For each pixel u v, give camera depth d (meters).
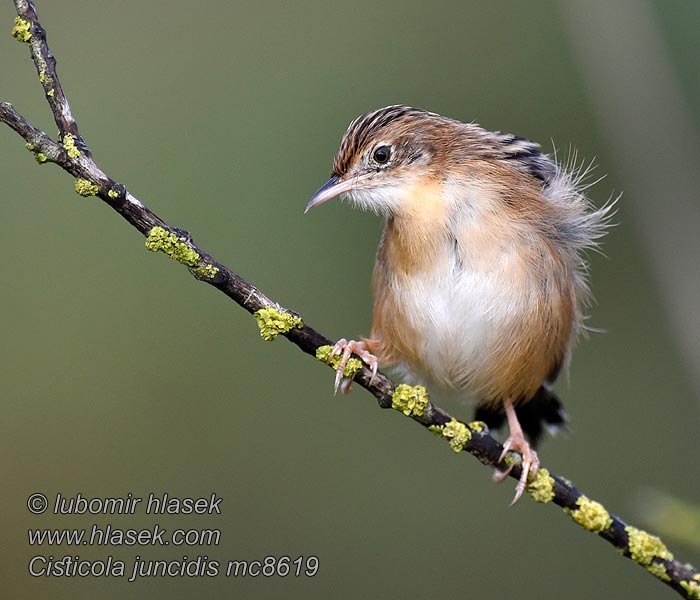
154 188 12.90
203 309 12.80
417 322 8.39
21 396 12.55
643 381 12.21
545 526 11.77
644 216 9.77
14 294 12.73
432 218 8.26
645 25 10.10
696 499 11.72
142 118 13.16
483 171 8.26
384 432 12.34
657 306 12.16
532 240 8.22
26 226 12.86
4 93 12.96
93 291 12.80
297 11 13.71
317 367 12.58
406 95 13.34
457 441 7.00
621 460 12.04
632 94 9.95
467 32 13.43
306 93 13.38
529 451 7.94
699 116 11.30
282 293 12.66
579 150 12.80
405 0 13.66
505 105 13.14
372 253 12.73
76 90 13.16
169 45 13.52
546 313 8.27
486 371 8.47
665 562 6.34
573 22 10.26
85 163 6.18
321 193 8.55
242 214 12.92
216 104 13.31
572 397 12.34
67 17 13.45
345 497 12.06
